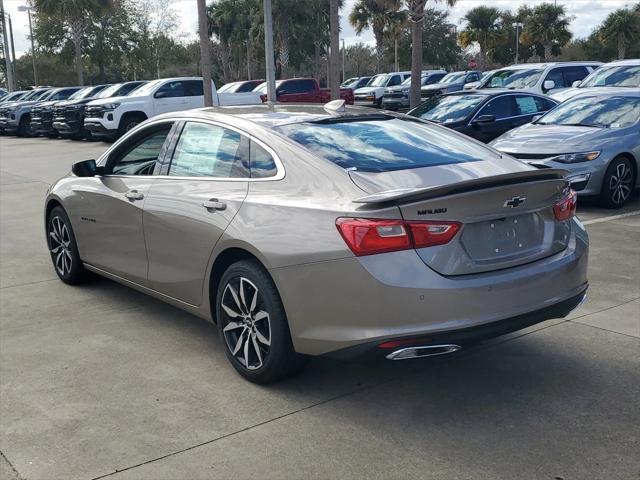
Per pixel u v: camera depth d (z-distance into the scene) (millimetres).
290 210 3730
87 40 47000
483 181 3422
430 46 64312
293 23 43031
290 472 3150
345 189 3631
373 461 3227
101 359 4523
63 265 6211
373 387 4023
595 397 3836
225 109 4848
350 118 4578
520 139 9477
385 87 30938
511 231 3678
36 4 40969
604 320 5027
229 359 4238
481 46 56281
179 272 4559
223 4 51594
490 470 3131
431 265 3387
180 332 5012
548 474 3090
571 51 72500
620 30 56781
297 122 4383
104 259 5480
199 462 3252
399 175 3738
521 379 4086
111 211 5215
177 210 4469
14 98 32344
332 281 3482
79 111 23172
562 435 3430
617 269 6328
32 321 5289
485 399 3842
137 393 4008
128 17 48406
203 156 4562
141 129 5199
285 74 44000
